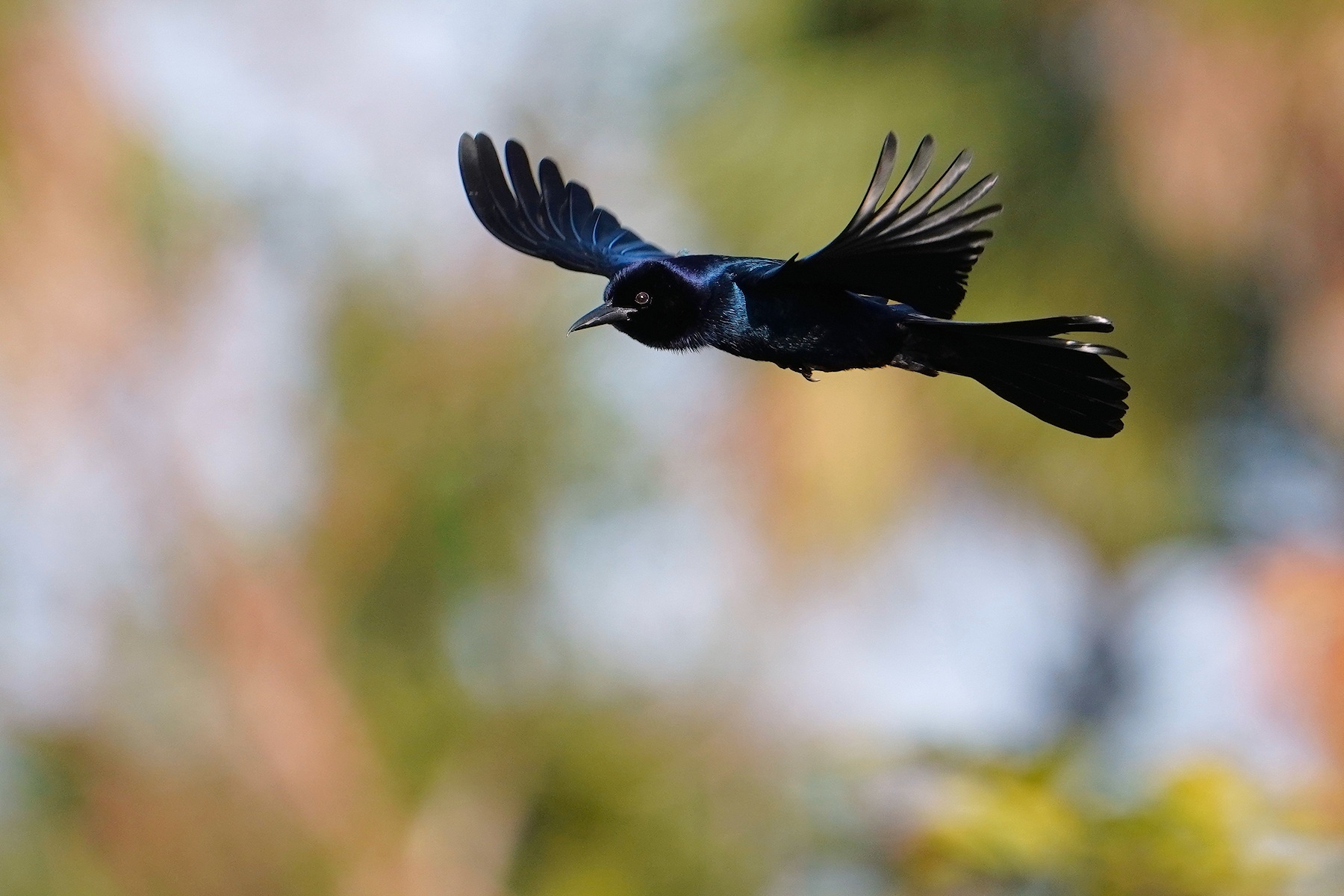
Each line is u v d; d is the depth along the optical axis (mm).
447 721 10984
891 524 12867
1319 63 12164
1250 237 12773
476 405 11883
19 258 10742
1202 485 14312
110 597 10492
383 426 11688
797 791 10500
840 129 13055
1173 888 6527
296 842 10359
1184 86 12453
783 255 12977
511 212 6168
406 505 11570
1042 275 13250
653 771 10820
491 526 11672
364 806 10570
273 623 10695
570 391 12117
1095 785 7023
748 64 13570
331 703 10703
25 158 10859
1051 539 14484
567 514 12117
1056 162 13133
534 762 10930
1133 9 12750
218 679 10484
